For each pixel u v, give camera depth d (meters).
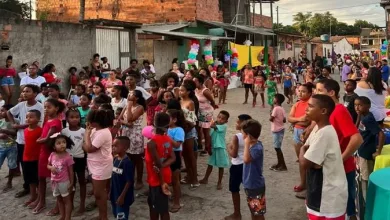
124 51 18.16
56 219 5.68
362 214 4.83
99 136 5.16
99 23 16.64
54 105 5.88
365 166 5.89
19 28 13.63
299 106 6.36
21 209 6.08
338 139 4.16
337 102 4.55
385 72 18.33
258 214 4.80
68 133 5.81
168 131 5.89
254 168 4.78
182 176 7.38
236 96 20.17
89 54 16.30
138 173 6.70
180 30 22.39
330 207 3.67
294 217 5.51
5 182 7.33
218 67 20.55
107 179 5.28
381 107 6.62
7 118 6.86
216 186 6.86
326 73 10.83
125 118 6.43
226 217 5.47
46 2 25.94
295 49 44.25
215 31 24.50
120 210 5.08
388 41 29.89
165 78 8.09
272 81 15.09
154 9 24.48
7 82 12.81
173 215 5.67
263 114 14.25
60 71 15.16
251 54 24.78
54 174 5.45
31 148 6.12
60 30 15.05
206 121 7.77
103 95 6.83
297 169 7.71
